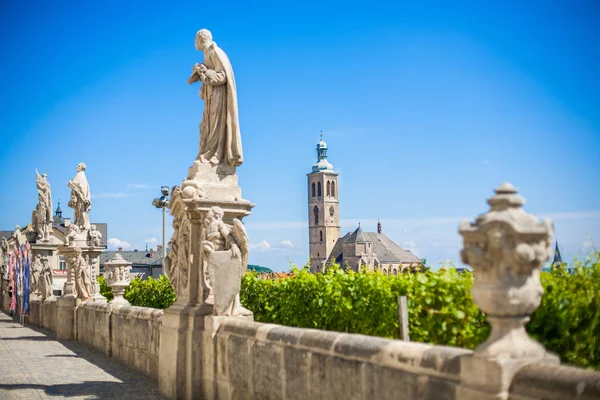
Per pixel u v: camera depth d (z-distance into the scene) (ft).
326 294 30.99
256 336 27.09
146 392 37.50
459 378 16.34
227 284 31.50
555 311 20.63
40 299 94.22
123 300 57.47
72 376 44.42
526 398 14.53
